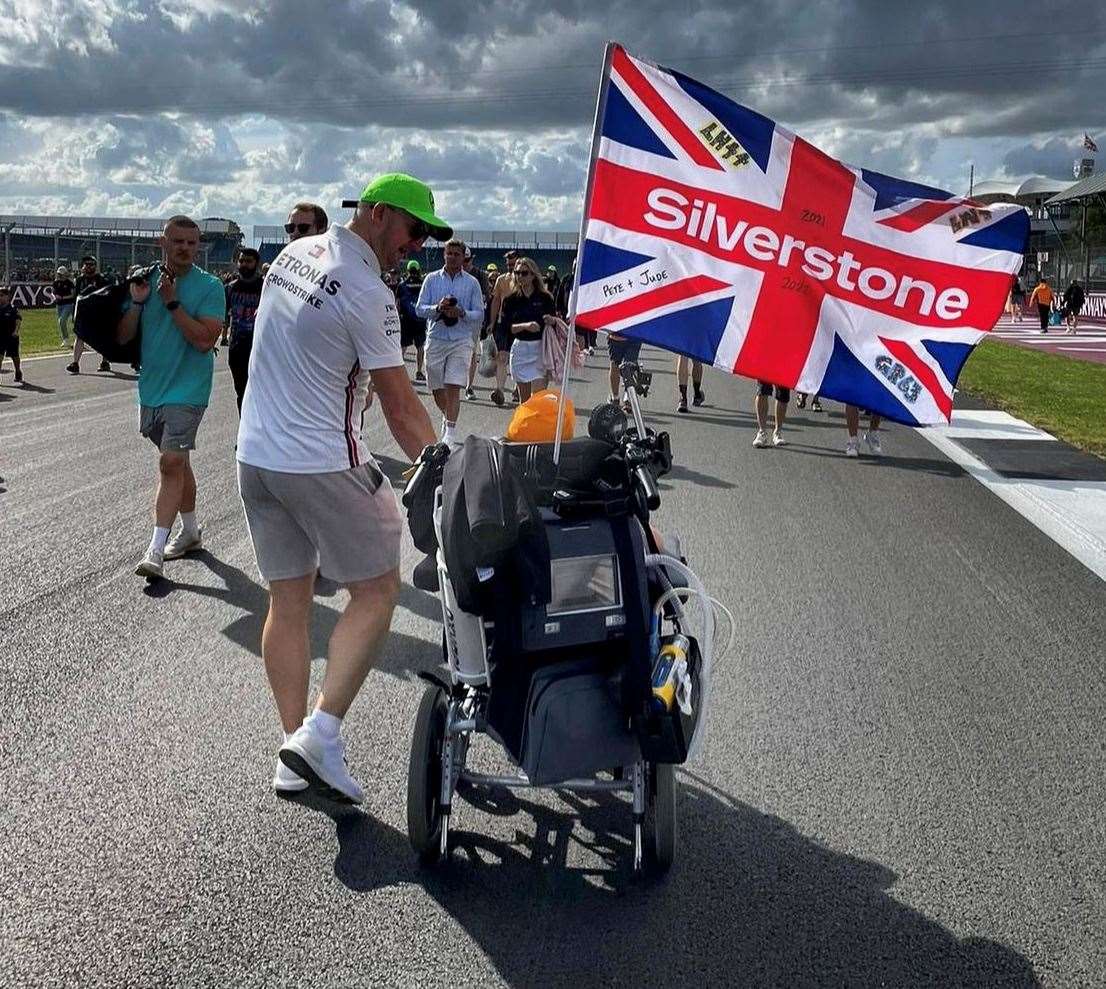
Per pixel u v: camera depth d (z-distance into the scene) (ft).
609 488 10.82
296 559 13.20
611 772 13.60
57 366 67.77
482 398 52.85
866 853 12.04
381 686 16.56
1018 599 21.40
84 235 137.80
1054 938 10.55
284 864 11.65
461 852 11.94
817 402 51.21
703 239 13.38
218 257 174.60
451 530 10.41
